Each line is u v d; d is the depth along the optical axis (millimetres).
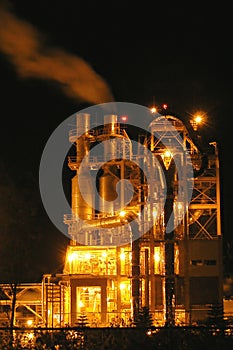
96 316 90875
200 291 86750
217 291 86688
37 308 100750
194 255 87812
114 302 96812
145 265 90062
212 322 51594
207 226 98562
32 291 100938
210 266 87375
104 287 92938
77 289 93125
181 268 88000
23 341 46969
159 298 90125
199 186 99250
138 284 90250
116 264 96875
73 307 92438
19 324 85188
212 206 97938
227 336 43438
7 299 99000
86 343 44781
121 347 43156
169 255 89750
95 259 100875
